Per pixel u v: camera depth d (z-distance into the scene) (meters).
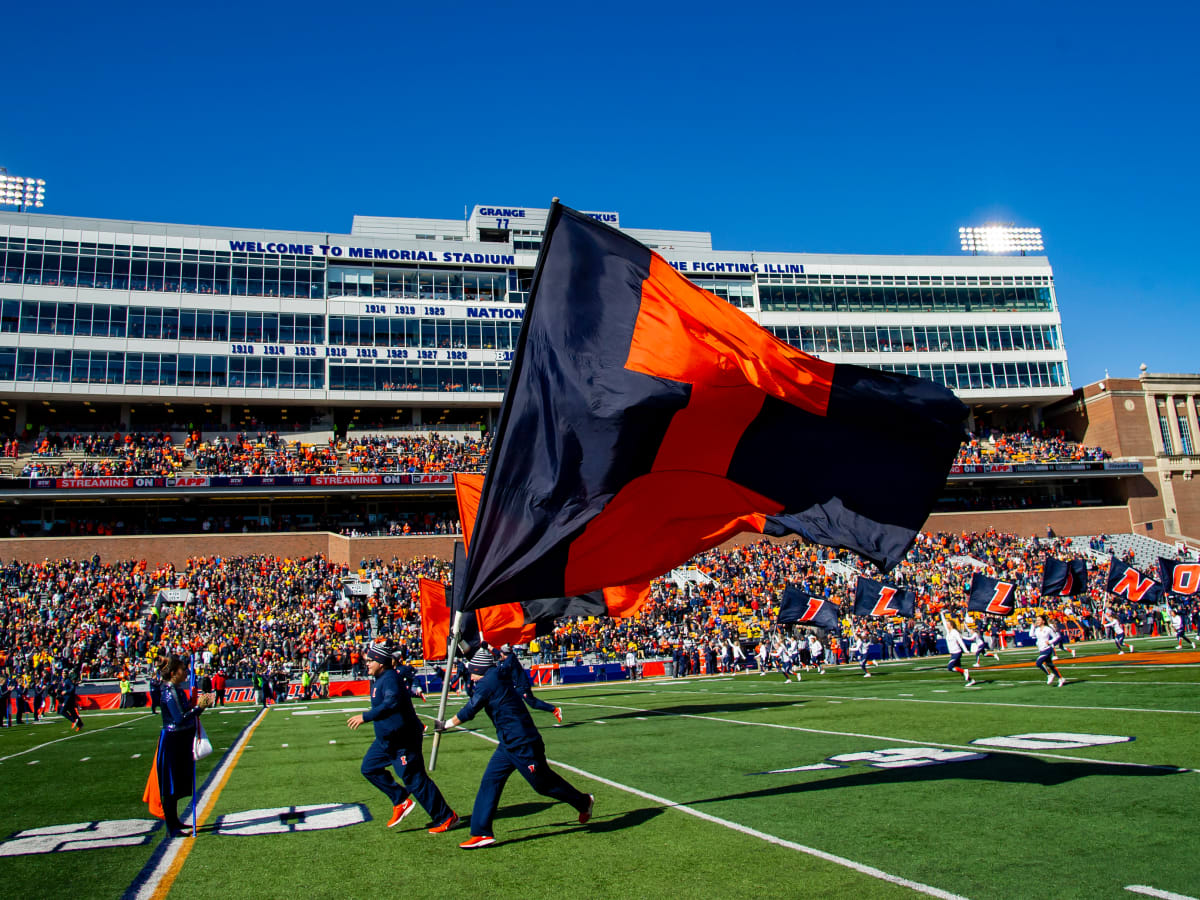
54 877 6.55
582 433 8.37
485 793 7.11
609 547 8.44
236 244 63.50
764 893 5.43
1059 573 31.89
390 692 7.79
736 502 8.72
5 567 46.88
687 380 8.37
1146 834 6.36
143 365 59.38
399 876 6.25
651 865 6.20
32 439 58.50
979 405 77.94
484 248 69.38
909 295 77.06
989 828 6.76
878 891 5.36
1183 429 71.62
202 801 10.12
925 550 58.81
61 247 59.31
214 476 53.66
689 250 80.12
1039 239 85.19
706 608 46.94
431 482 57.16
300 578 48.25
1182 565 31.95
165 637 39.00
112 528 54.28
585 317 8.68
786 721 16.14
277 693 34.34
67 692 23.20
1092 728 12.25
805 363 8.59
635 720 18.16
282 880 6.26
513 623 17.47
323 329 64.19
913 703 18.09
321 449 60.16
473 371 66.50
